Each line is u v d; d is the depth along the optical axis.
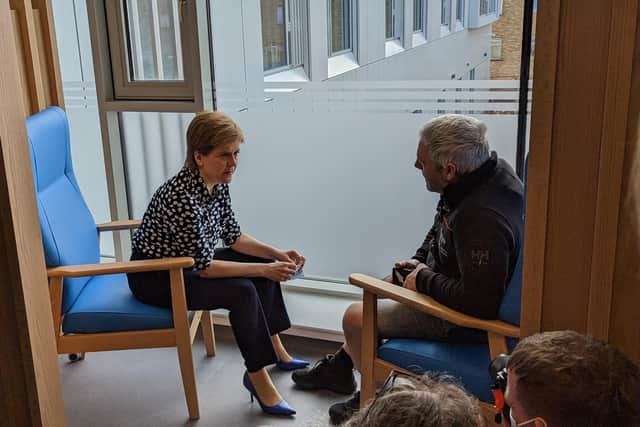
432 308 1.92
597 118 1.54
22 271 1.79
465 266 1.86
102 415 2.47
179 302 2.29
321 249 2.90
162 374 2.75
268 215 2.94
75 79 3.10
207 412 2.47
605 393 1.13
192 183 2.35
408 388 0.98
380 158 2.65
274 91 2.74
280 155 2.82
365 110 2.61
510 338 1.86
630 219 1.57
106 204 3.27
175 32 2.80
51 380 1.96
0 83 1.70
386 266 2.80
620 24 1.47
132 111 2.94
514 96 2.36
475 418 0.94
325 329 2.81
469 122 1.99
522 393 1.19
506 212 1.88
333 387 2.55
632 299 1.61
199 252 2.35
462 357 1.96
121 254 3.17
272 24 2.66
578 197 1.61
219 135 2.29
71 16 3.01
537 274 1.69
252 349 2.38
